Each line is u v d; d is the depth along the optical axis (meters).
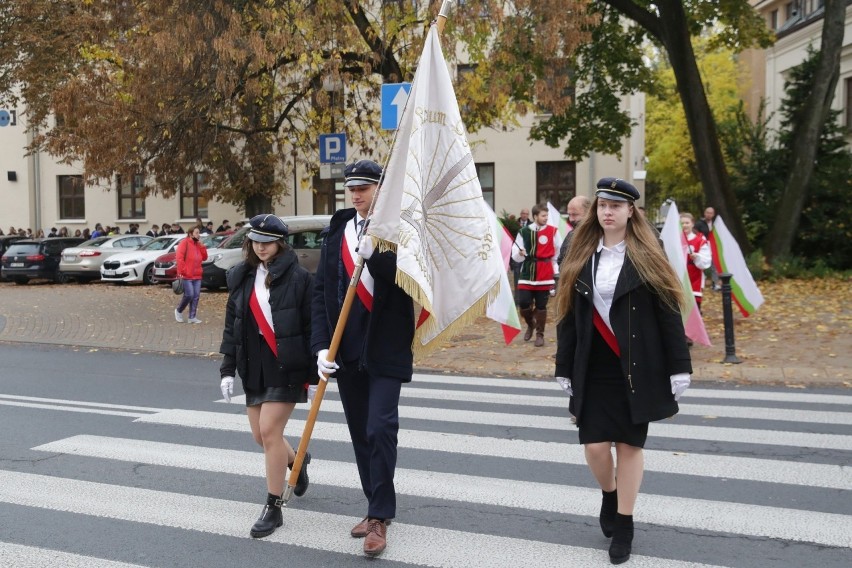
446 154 4.57
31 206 35.56
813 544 4.40
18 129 35.12
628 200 4.08
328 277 4.60
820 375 9.46
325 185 30.58
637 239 4.13
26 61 22.47
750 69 41.44
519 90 15.51
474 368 10.41
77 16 20.88
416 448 6.46
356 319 4.49
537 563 4.18
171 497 5.33
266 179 25.09
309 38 14.46
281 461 4.72
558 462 6.05
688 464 5.93
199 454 6.36
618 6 20.50
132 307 17.70
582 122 23.58
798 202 20.95
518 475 5.73
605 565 4.15
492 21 14.29
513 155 29.69
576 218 7.75
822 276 20.14
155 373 10.36
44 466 6.05
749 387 9.15
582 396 4.16
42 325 15.07
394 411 4.36
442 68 4.58
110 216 34.72
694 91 20.39
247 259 4.88
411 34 15.48
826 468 5.80
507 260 10.17
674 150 38.62
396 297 4.43
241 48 14.38
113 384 9.54
